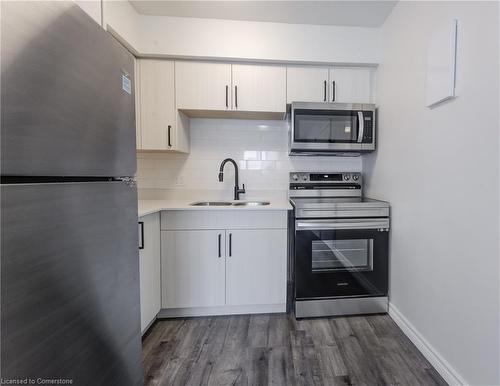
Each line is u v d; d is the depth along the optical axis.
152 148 1.98
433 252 1.37
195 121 2.32
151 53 1.90
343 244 1.86
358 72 2.07
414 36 1.54
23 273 0.51
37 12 0.54
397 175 1.74
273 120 2.36
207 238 1.79
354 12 1.84
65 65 0.62
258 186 2.37
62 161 0.62
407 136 1.62
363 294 1.85
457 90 1.18
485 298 1.05
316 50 1.99
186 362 1.41
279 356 1.45
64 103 0.62
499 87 0.97
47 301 0.57
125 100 0.92
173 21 1.91
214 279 1.81
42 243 0.56
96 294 0.74
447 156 1.26
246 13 1.87
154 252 1.70
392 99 1.80
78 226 0.67
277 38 1.97
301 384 1.26
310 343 1.56
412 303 1.57
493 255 1.01
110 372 0.81
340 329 1.70
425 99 1.43
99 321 0.75
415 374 1.31
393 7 1.78
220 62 2.00
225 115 2.21
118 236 0.86
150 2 1.76
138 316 1.00
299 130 1.99
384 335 1.63
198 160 2.34
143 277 1.56
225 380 1.28
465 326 1.16
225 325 1.75
